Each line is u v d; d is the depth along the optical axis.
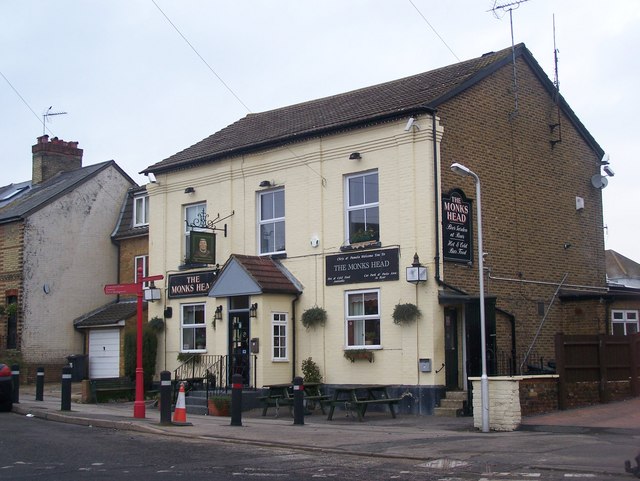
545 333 22.25
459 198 19.86
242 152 23.44
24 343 29.11
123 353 28.23
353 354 20.05
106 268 31.83
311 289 21.45
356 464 11.38
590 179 24.88
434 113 19.45
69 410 18.69
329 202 21.28
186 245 25.11
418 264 19.00
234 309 22.48
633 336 19.36
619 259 44.41
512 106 22.17
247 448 13.18
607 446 12.59
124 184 32.97
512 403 15.51
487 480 9.84
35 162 34.94
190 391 21.58
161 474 10.41
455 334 19.81
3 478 10.06
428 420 17.62
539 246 22.50
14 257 29.78
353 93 25.30
